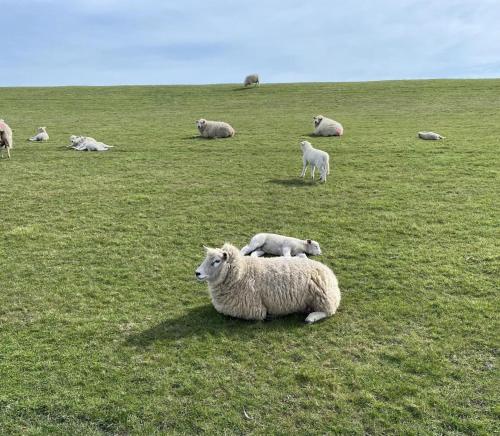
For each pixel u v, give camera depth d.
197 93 49.03
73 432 5.50
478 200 14.22
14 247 10.97
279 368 6.57
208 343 7.20
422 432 5.44
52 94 47.97
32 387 6.21
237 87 52.88
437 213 13.19
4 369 6.55
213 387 6.21
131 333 7.51
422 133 24.16
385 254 10.53
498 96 38.97
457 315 7.92
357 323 7.79
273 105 41.31
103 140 25.30
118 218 13.10
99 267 9.96
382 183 16.47
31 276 9.52
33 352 6.97
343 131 27.55
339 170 18.52
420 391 6.10
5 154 21.52
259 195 15.32
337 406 5.88
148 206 14.18
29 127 30.12
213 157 21.12
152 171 18.59
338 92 46.56
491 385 6.20
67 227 12.34
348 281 9.27
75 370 6.57
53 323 7.81
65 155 21.45
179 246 11.16
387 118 32.28
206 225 12.50
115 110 39.16
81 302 8.51
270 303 7.82
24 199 14.77
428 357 6.82
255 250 10.41
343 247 11.00
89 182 16.88
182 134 27.30
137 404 5.91
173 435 5.44
